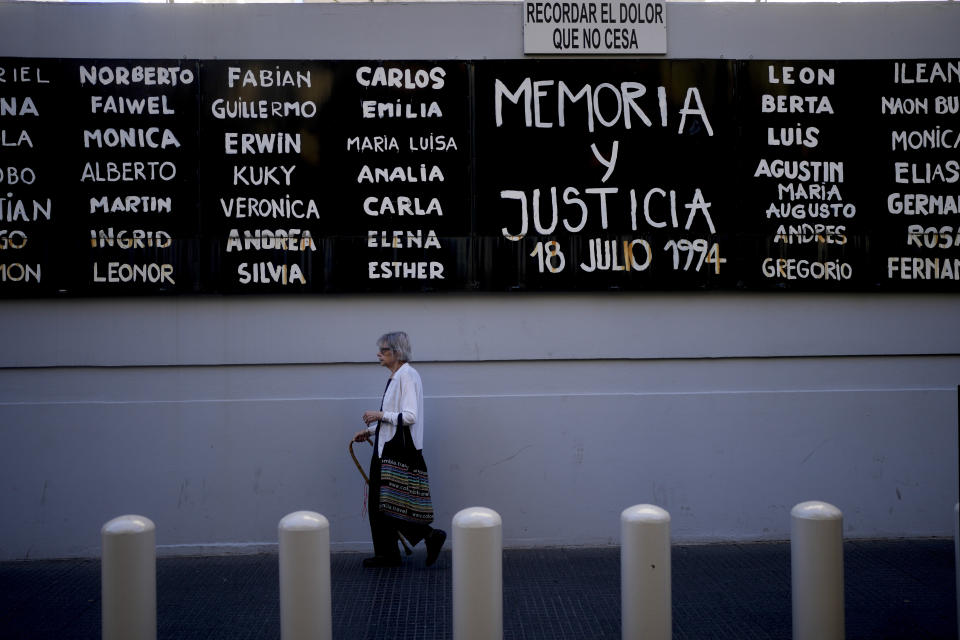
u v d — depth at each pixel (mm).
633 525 3928
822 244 6453
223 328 6320
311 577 3881
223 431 6285
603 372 6441
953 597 5188
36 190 6219
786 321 6492
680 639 4605
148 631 3887
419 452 5766
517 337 6402
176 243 6266
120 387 6293
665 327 6457
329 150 6320
